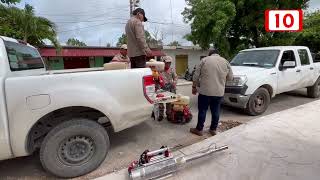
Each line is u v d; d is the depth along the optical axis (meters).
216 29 14.25
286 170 2.62
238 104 5.12
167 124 4.73
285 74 5.82
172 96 4.19
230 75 3.95
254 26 16.42
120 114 2.99
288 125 4.00
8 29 9.27
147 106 3.22
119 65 3.47
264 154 3.03
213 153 3.03
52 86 2.58
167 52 22.34
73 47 16.70
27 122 2.51
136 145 3.74
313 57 7.59
